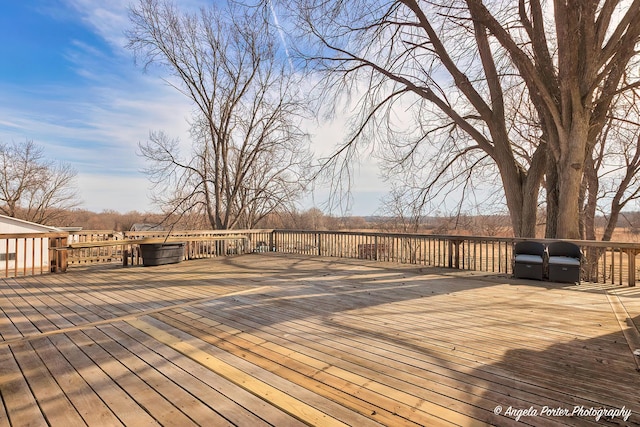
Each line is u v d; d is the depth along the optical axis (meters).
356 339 3.44
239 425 1.97
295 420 2.02
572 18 6.52
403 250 9.15
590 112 7.34
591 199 14.89
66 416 2.06
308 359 2.94
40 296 5.43
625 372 2.68
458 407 2.16
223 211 20.80
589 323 3.97
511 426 1.95
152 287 6.11
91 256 9.46
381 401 2.23
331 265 8.73
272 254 11.22
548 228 8.45
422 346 3.24
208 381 2.53
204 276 7.25
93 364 2.83
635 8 6.60
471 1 7.59
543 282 6.46
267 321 4.05
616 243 6.19
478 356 3.01
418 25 9.71
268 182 19.98
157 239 8.84
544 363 2.85
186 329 3.77
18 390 2.39
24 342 3.36
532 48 8.37
